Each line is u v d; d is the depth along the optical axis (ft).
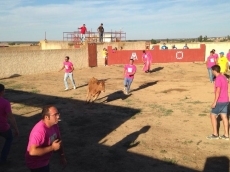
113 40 116.67
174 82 60.95
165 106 38.50
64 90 51.49
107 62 97.91
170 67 91.04
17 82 61.52
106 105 39.45
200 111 35.55
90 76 71.72
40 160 13.20
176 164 20.74
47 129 13.07
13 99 43.88
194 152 22.89
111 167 20.39
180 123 30.66
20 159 21.83
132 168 20.16
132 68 46.39
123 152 23.04
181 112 35.17
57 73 77.97
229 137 26.00
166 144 24.66
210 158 21.74
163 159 21.57
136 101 41.98
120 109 37.06
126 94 47.37
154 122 31.12
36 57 75.36
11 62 69.67
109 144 24.84
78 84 58.59
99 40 107.96
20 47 103.04
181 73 76.59
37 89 52.75
